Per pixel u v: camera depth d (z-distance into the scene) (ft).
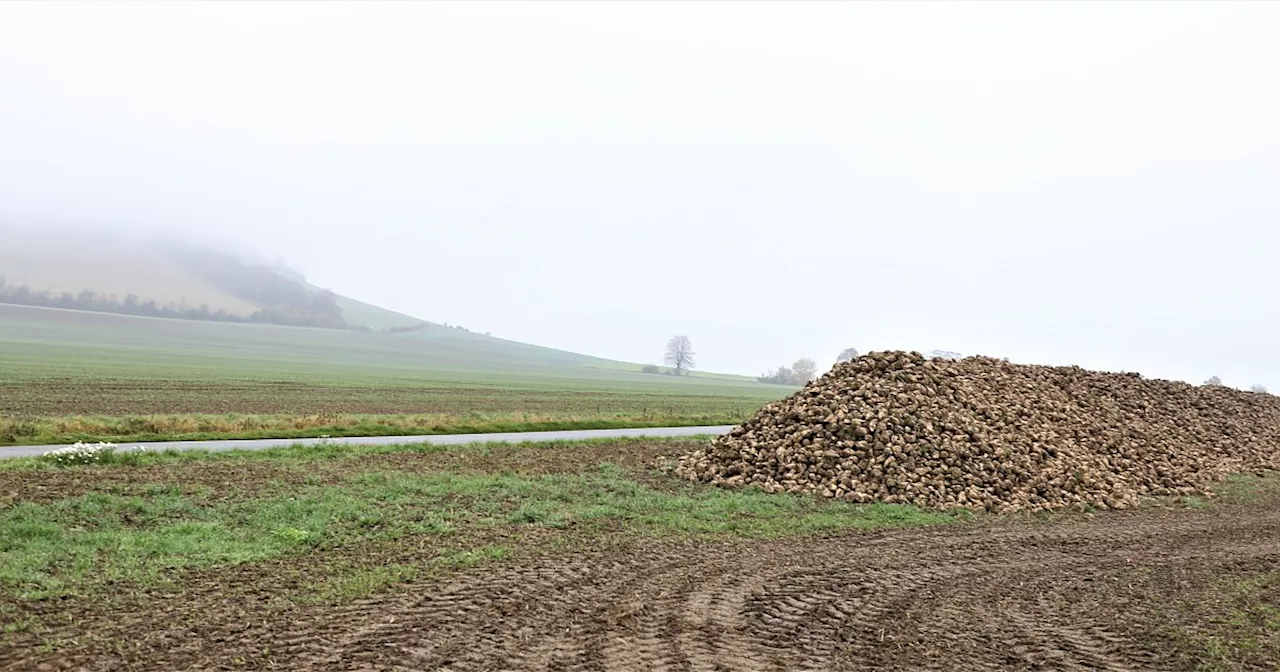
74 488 63.00
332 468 81.35
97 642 32.96
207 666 31.01
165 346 543.80
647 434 141.69
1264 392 173.58
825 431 91.30
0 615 35.19
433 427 133.90
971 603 45.75
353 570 46.26
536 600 42.06
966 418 94.58
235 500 62.90
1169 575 54.65
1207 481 101.45
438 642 34.91
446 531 57.31
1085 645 38.78
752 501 76.59
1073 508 81.61
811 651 36.35
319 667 31.42
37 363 283.79
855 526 68.44
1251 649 38.93
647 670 32.71
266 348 631.15
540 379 501.56
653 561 52.26
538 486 77.41
